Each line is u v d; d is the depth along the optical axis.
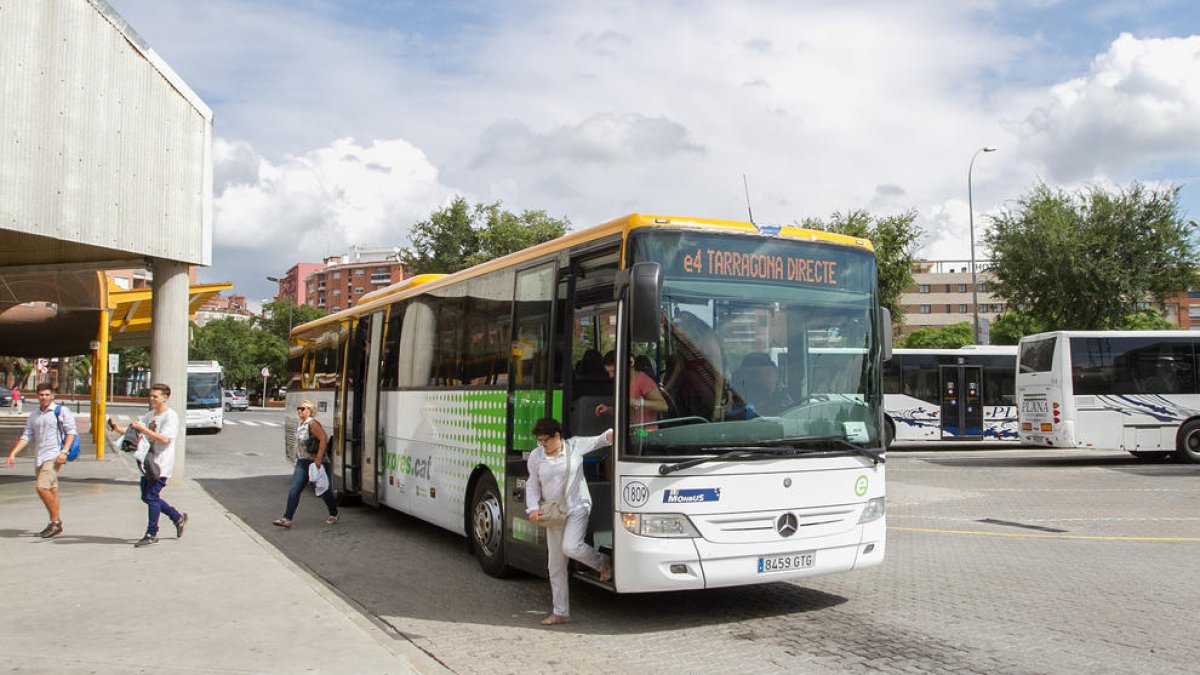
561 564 7.12
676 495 6.58
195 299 28.09
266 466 22.02
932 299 120.31
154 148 16.70
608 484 7.46
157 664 5.80
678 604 7.80
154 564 9.12
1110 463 21.88
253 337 88.06
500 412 8.89
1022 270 35.41
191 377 37.22
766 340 7.14
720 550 6.66
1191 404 20.95
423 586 8.65
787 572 6.89
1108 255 34.00
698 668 5.95
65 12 15.10
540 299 8.28
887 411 26.59
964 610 7.50
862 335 7.60
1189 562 9.65
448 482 10.12
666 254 6.93
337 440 14.70
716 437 6.77
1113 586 8.44
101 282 23.02
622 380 6.70
